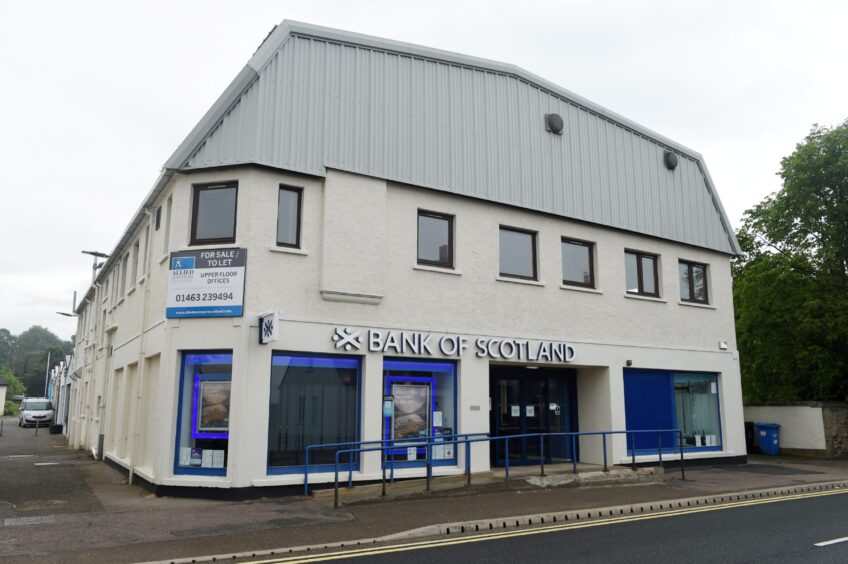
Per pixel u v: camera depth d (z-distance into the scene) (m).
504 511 10.91
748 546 8.45
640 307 18.30
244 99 13.03
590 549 8.33
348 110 14.02
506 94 16.61
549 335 16.27
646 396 18.12
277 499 11.94
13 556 7.91
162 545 8.51
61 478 15.30
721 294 20.61
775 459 20.94
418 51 15.20
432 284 14.61
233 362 12.23
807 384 25.48
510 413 16.70
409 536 9.27
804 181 23.11
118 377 19.53
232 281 12.46
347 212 13.58
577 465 16.84
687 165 20.59
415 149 14.76
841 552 8.06
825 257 23.80
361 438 13.27
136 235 17.83
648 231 18.86
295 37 13.69
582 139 17.97
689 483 14.69
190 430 12.52
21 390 109.56
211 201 13.22
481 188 15.62
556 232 16.94
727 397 19.81
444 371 14.66
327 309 13.21
